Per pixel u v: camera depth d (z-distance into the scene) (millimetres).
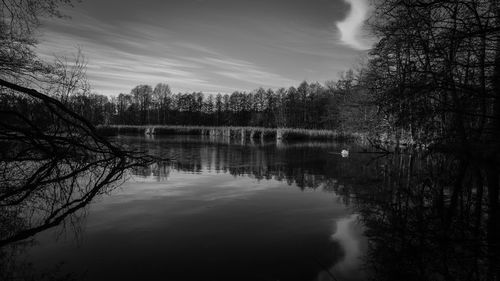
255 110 100188
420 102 9523
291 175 14578
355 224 7566
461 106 8617
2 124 10250
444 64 8320
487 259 5668
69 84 15336
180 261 5488
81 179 12352
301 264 5469
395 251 6012
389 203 9438
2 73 12602
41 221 7414
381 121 22281
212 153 24594
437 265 5453
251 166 17484
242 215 8227
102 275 4953
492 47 7504
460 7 8109
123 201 9367
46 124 15328
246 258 5660
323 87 83062
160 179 13039
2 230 6820
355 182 12820
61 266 5238
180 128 64250
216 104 104188
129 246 6090
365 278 5027
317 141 48969
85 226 7137
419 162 18453
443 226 7328
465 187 11016
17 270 5086
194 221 7641
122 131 66375
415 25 8820
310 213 8461
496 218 7824
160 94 101312
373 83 17859
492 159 9188
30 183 11031
